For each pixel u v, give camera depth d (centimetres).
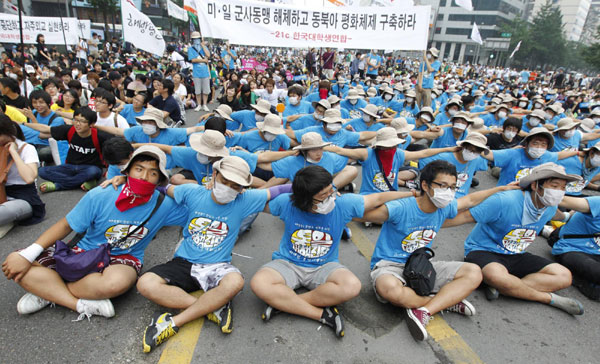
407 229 303
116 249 285
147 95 873
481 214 319
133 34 875
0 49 1622
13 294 291
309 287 299
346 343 264
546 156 499
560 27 6931
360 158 462
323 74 1630
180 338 259
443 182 277
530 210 318
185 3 1030
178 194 290
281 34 639
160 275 265
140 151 263
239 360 243
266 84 967
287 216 288
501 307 317
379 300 307
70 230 269
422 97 1036
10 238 374
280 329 274
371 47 667
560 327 296
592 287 337
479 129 634
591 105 1587
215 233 287
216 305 262
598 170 503
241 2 612
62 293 264
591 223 354
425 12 650
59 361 233
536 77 3869
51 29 1388
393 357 254
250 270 349
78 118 470
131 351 245
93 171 508
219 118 469
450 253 409
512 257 339
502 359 259
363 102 859
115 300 293
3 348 239
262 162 449
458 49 7275
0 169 363
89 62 1573
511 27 6888
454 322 295
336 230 288
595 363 260
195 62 1073
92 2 3456
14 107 605
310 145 404
